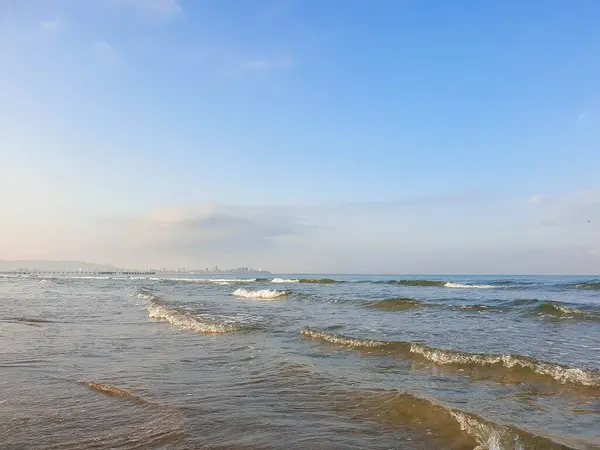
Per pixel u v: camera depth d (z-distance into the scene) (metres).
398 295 30.59
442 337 12.36
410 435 5.10
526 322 15.91
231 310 20.34
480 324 15.34
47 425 5.46
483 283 52.41
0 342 11.59
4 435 5.14
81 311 19.98
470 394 6.82
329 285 50.09
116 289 41.53
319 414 5.88
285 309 21.02
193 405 6.25
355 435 5.13
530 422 5.52
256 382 7.53
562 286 43.09
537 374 7.96
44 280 69.19
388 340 11.66
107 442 4.91
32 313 18.94
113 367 8.70
